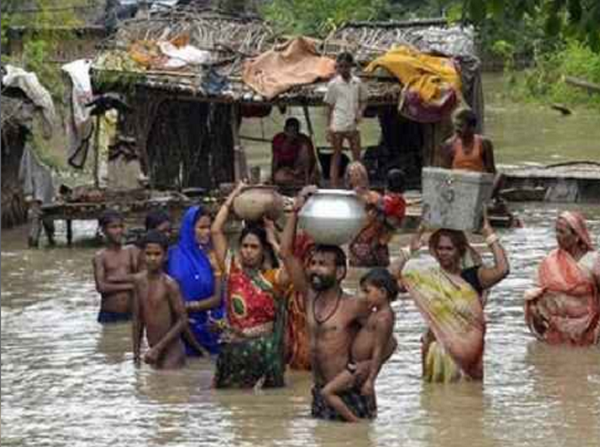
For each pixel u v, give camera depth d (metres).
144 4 47.41
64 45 46.72
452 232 16.91
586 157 42.53
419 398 15.98
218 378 16.59
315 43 33.88
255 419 15.01
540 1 12.65
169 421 14.97
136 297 17.98
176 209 29.22
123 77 32.62
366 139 48.78
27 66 42.34
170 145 34.12
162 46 33.47
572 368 17.59
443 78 32.28
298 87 32.25
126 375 17.41
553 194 34.62
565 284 18.94
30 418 15.16
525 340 19.38
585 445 13.82
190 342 18.30
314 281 14.88
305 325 17.36
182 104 34.16
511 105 60.72
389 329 14.91
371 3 62.62
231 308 16.62
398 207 25.02
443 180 16.80
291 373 17.44
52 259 27.20
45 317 21.34
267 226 17.09
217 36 34.19
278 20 60.31
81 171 38.81
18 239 29.94
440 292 16.77
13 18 44.78
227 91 32.31
